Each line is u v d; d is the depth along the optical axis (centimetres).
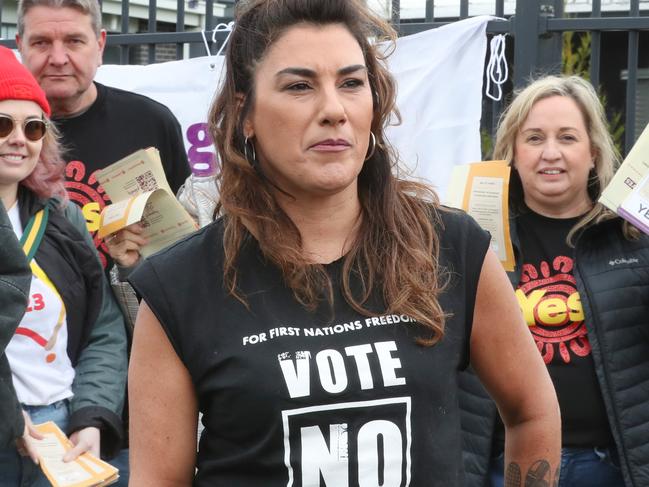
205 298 184
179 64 477
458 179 349
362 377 177
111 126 400
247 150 191
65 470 300
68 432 329
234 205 188
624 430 325
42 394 327
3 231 294
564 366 334
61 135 393
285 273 183
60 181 350
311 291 182
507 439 205
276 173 188
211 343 181
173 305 184
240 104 191
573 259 344
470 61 438
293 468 175
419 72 441
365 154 186
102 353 346
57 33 383
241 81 190
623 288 336
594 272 340
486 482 329
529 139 357
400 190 197
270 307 182
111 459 354
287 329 179
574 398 332
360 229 190
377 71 197
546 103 356
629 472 323
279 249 183
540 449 197
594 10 427
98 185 394
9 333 289
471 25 438
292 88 180
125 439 367
